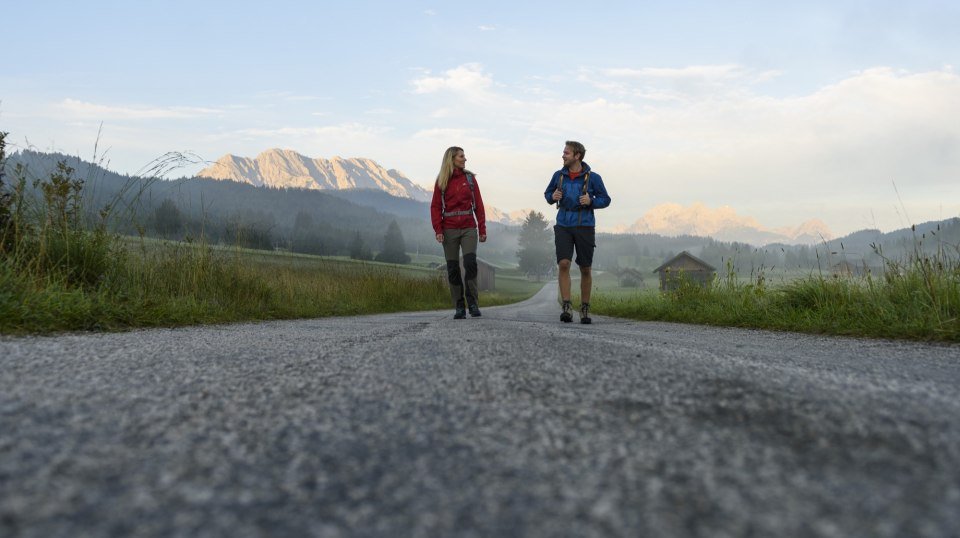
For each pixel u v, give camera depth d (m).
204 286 6.37
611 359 2.31
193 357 2.39
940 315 4.22
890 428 1.19
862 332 4.40
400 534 0.73
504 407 1.45
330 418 1.34
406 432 1.22
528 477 0.94
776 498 0.83
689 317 6.69
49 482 0.88
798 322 5.06
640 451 1.08
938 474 0.91
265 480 0.92
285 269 9.20
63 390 1.58
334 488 0.90
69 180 5.34
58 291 4.39
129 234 5.86
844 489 0.86
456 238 6.80
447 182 6.79
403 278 14.41
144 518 0.77
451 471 0.98
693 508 0.80
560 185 6.17
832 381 1.79
